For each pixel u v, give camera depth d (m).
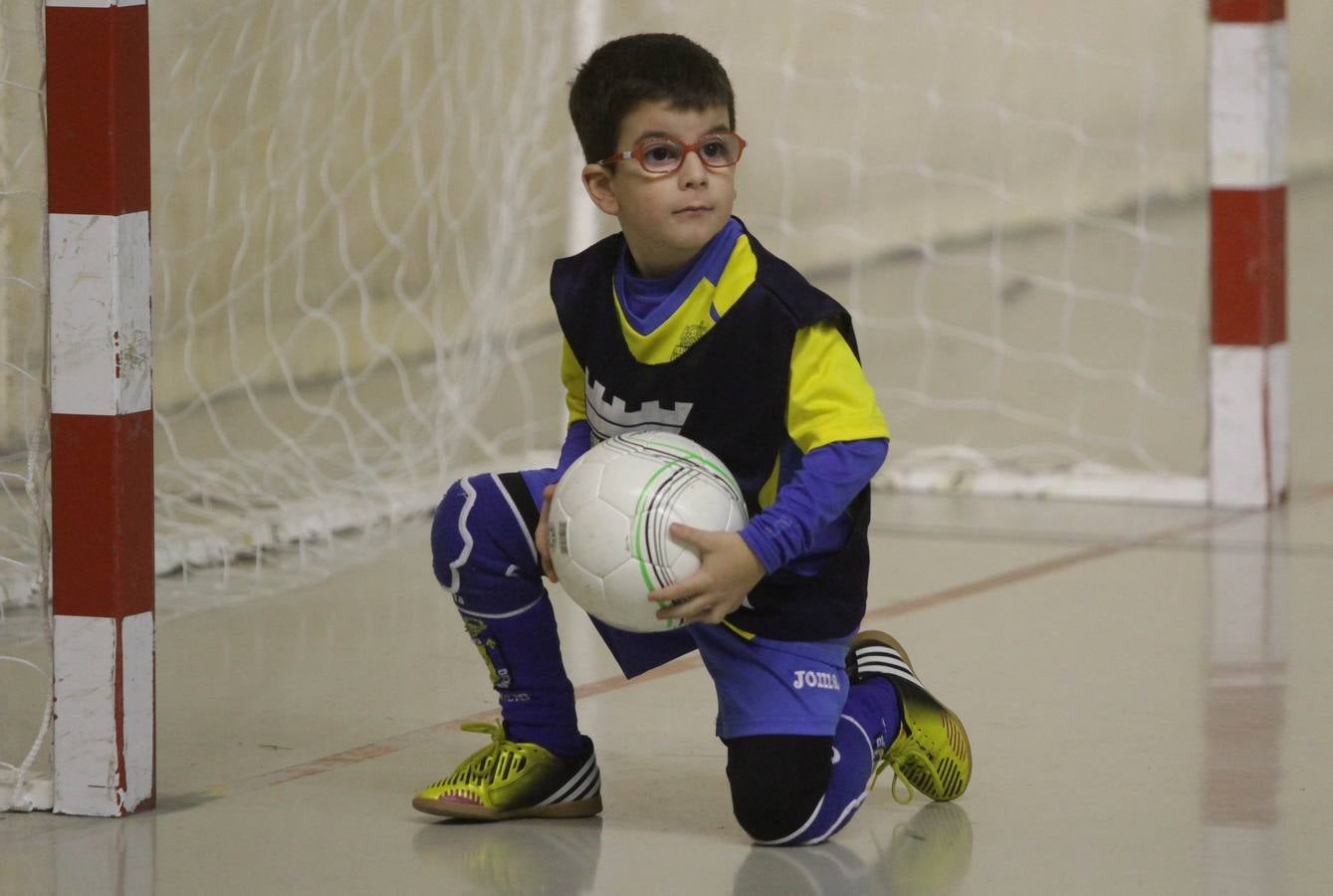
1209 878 5.60
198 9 11.99
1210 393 12.75
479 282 13.70
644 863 5.79
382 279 14.80
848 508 6.03
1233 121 12.41
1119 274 20.56
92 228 6.13
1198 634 9.13
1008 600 10.00
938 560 11.12
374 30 13.78
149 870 5.76
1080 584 10.38
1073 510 12.81
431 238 13.65
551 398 16.03
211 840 6.09
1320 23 25.05
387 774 6.98
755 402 5.85
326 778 6.92
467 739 7.51
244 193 12.88
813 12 23.42
